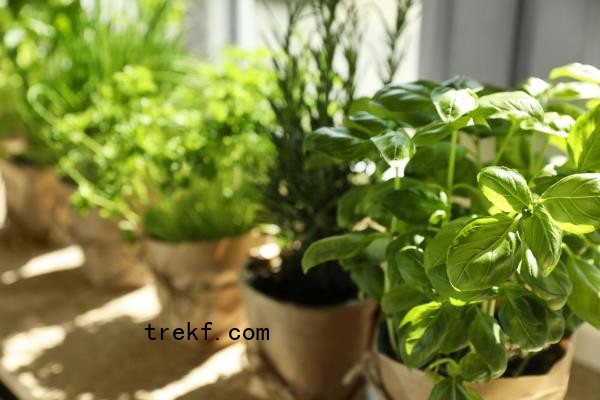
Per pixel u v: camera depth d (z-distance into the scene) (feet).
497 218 1.43
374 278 2.04
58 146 3.59
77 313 3.56
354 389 2.63
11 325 3.42
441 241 1.52
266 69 3.05
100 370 2.99
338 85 3.02
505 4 2.84
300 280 2.69
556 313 1.60
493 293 1.52
